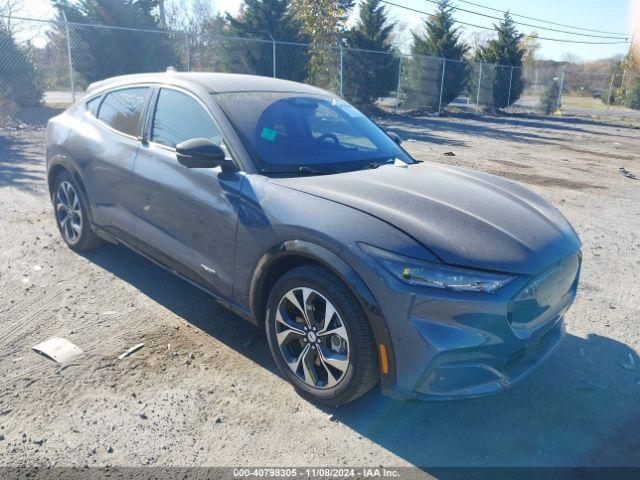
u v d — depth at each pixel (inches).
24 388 117.5
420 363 99.8
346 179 127.1
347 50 847.7
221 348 138.3
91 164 172.9
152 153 151.1
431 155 485.1
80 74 684.7
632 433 113.4
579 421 117.0
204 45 722.8
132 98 168.2
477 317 98.9
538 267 106.3
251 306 126.5
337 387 111.0
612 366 139.0
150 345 137.8
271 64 763.4
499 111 1190.9
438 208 115.6
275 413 114.3
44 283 170.2
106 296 163.8
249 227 121.5
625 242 245.4
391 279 100.0
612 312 170.6
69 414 110.3
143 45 698.2
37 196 270.5
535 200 141.1
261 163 129.4
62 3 684.7
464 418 116.6
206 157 124.0
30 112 610.2
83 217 185.9
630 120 1171.9
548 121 1059.3
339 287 106.7
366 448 105.9
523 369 110.9
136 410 112.6
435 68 1037.8
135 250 163.9
